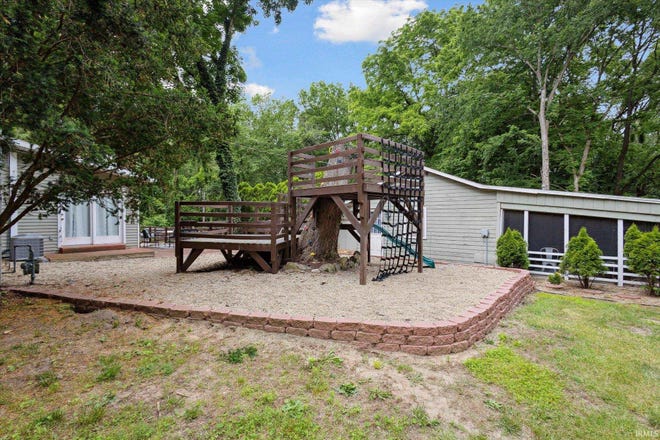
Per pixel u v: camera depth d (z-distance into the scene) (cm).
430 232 1124
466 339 344
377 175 596
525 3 1319
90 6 349
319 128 3117
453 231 1077
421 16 1948
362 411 237
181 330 355
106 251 966
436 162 1931
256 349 312
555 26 1280
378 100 2158
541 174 1578
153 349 316
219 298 450
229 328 358
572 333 412
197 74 1093
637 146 1534
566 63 1360
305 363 290
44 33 363
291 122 2791
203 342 328
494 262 989
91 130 478
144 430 217
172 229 1658
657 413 260
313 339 334
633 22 1266
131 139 521
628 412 262
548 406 260
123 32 384
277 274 634
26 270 545
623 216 812
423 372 288
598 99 1378
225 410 235
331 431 220
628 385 298
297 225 702
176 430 218
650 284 671
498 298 456
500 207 982
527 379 294
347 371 282
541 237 934
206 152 641
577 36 1241
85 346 322
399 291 506
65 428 219
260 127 2577
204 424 223
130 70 435
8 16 298
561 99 1411
